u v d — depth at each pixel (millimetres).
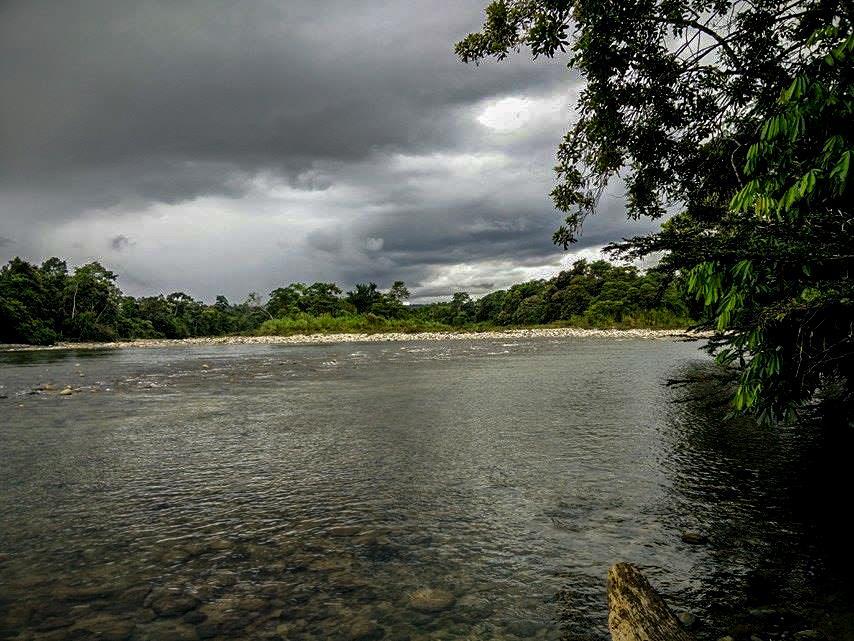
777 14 5996
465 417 11117
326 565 4418
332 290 101688
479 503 5852
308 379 19781
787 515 5219
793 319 4340
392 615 3631
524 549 4645
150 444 9047
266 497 6227
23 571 4391
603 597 3816
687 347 34656
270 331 83438
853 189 3711
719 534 4828
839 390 5945
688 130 8289
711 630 3338
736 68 6824
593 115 8672
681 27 7066
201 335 129125
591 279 92438
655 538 4785
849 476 6359
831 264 4012
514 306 112500
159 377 21484
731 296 4375
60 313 82062
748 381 4441
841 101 3414
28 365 29938
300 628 3492
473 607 3719
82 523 5469
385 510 5715
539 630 3416
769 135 3609
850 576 3977
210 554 4676
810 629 3320
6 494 6438
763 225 4270
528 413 11391
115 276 94625
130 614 3699
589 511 5512
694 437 8672
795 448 7762
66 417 11852
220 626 3533
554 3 7637
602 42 7398
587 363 23781
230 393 15906
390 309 100750
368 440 9141
